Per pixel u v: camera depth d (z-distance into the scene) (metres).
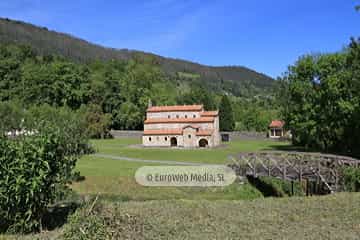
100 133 96.25
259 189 36.00
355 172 26.55
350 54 48.94
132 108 113.81
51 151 11.28
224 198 32.47
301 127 60.59
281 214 13.78
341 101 50.59
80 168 40.62
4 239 10.45
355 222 12.53
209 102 129.00
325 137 58.28
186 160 51.03
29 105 100.12
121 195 30.59
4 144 10.78
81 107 101.06
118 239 10.30
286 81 64.94
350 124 52.53
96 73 127.19
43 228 11.75
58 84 107.69
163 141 77.81
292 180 31.41
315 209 14.31
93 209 11.47
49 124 13.02
